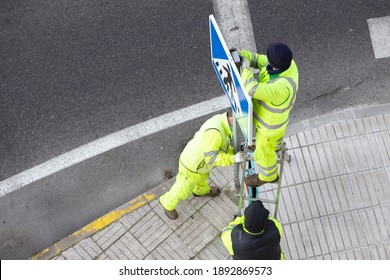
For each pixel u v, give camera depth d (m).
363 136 9.16
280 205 8.75
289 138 9.21
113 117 9.56
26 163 9.43
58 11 10.35
